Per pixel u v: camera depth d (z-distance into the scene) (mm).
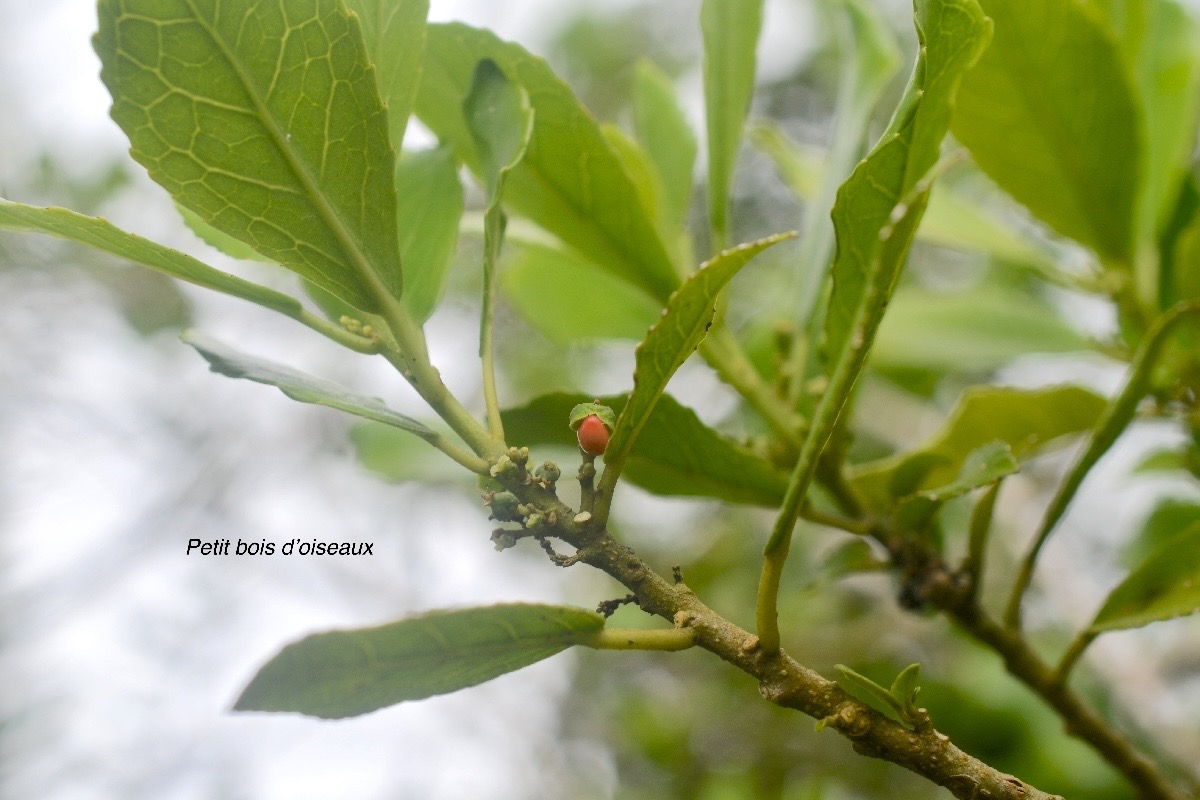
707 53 407
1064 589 597
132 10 314
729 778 798
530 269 471
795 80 974
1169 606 377
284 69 322
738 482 395
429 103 392
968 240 465
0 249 894
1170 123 444
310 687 319
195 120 323
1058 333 497
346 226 333
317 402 331
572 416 334
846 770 766
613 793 879
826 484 405
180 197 328
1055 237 456
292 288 595
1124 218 419
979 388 436
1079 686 617
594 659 936
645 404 329
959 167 651
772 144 538
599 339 480
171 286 938
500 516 336
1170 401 439
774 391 418
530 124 355
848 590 768
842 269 350
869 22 420
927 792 740
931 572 396
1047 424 438
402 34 350
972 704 579
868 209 340
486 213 349
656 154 437
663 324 320
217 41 318
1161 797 391
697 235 897
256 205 330
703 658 875
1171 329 371
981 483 366
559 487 785
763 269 801
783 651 329
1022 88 401
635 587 331
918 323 516
